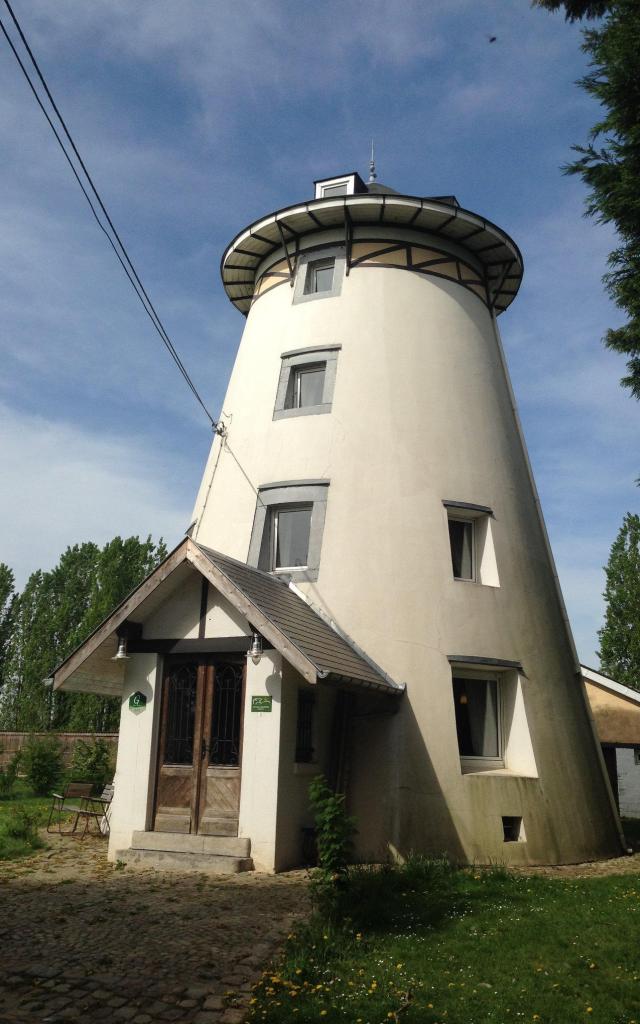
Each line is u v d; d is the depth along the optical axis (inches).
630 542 1492.4
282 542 652.7
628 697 861.2
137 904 358.3
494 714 616.4
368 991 252.1
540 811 572.7
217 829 470.3
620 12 440.5
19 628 1646.2
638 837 775.1
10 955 281.0
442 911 360.2
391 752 547.8
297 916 342.3
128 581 1568.7
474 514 655.1
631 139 435.5
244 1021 228.8
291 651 451.5
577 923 343.0
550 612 673.6
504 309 869.2
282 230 742.5
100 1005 238.1
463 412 690.2
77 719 1430.9
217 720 493.0
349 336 695.7
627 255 453.7
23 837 533.0
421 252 740.0
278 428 677.9
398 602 593.6
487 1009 242.1
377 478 636.7
